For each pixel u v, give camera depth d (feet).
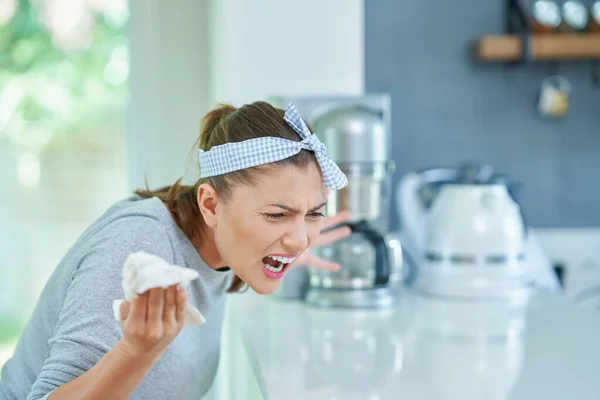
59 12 8.39
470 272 6.68
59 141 8.45
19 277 8.46
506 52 8.01
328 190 3.84
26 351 4.12
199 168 3.93
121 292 3.45
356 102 6.63
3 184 8.40
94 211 8.52
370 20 8.30
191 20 8.32
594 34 8.10
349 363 4.41
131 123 8.36
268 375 4.14
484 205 6.77
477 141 8.45
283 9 7.18
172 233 3.91
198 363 4.38
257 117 3.77
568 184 8.55
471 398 3.67
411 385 3.92
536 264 7.58
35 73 8.39
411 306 6.39
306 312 6.13
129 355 2.96
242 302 6.61
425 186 7.81
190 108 8.36
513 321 5.69
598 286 8.42
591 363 4.37
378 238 6.36
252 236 3.65
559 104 8.27
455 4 8.34
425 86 8.38
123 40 8.45
